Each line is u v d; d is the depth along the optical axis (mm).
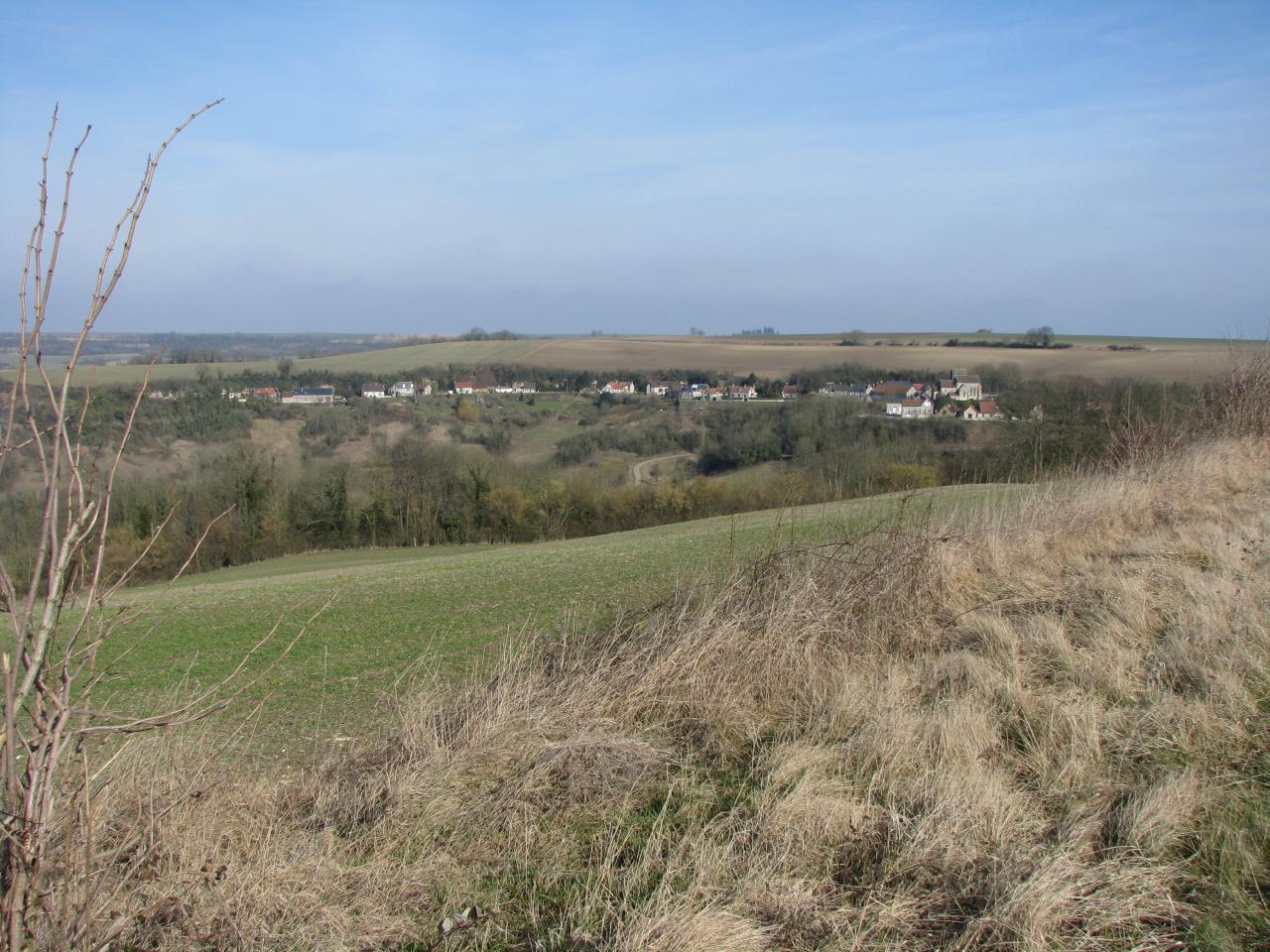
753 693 5500
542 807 4211
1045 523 9266
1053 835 3758
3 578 2498
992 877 3408
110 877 3104
